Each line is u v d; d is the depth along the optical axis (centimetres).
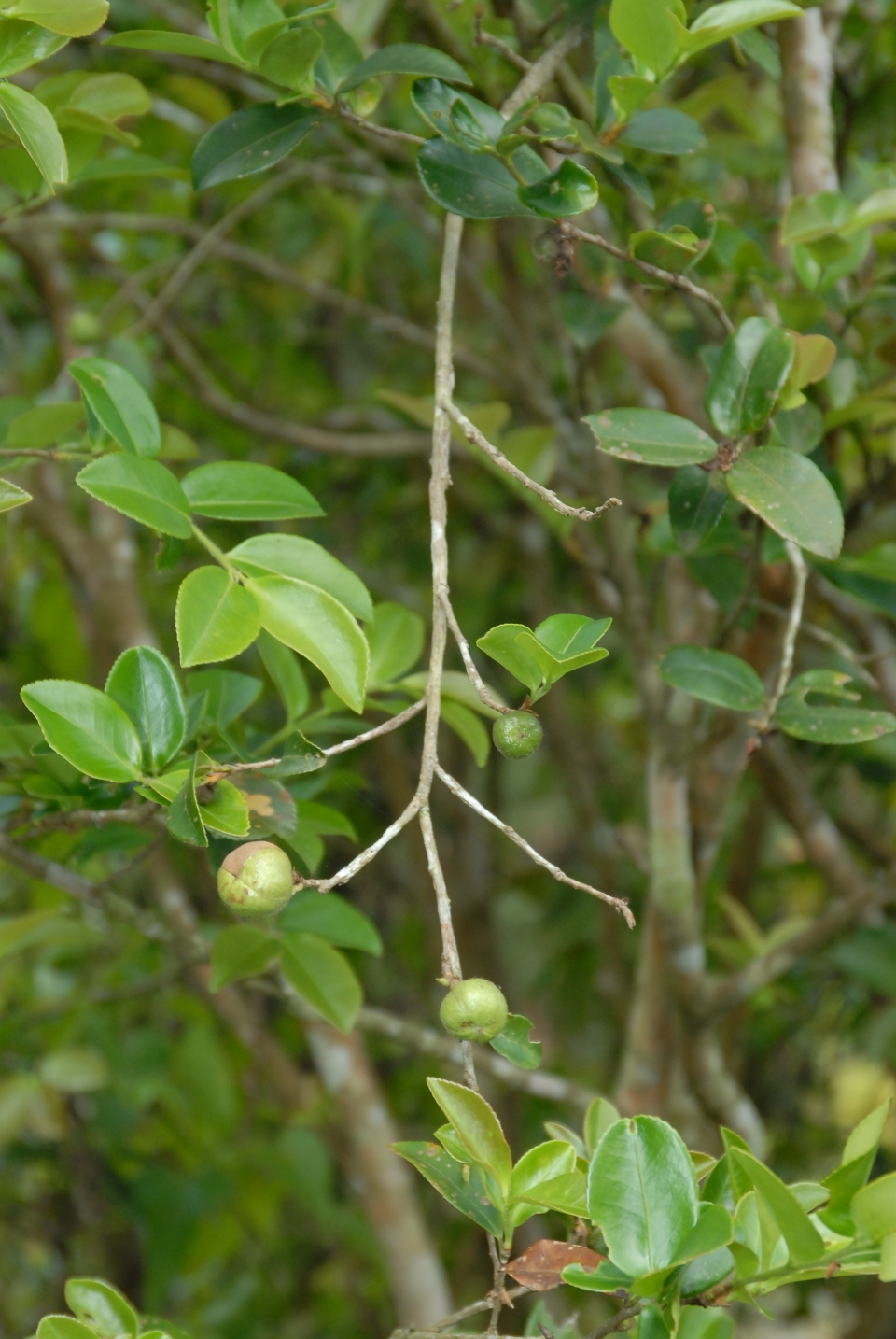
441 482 145
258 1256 264
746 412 151
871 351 171
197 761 144
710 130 204
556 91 171
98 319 215
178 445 162
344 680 144
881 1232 137
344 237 265
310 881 140
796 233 162
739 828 262
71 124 157
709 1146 186
